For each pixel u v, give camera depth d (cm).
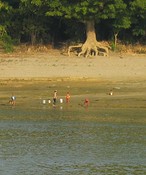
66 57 13525
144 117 8750
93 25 14050
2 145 7388
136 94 10362
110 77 11962
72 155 6888
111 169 6338
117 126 8225
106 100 9944
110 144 7325
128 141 7444
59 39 15512
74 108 9544
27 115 9119
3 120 8781
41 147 7262
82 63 12838
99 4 13512
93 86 11181
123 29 15138
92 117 8831
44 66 12619
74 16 13775
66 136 7781
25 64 12756
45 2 13912
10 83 11562
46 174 6188
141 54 13988
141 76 12056
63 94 10569
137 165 6481
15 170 6319
